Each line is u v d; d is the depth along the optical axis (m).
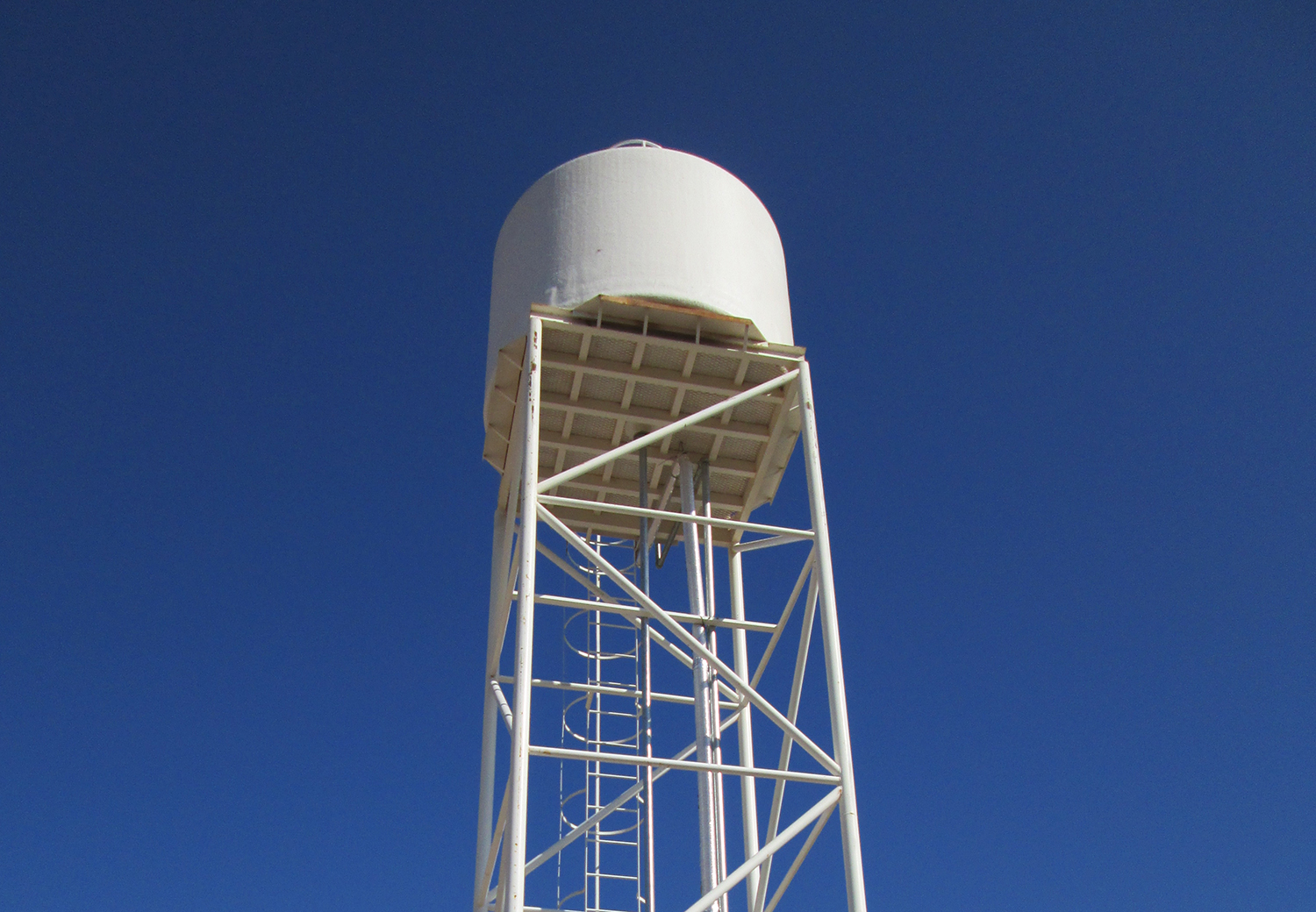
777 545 18.47
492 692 18.81
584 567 19.41
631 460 18.66
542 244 17.52
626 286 16.72
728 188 18.31
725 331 16.97
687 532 17.59
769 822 15.74
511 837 12.40
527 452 15.21
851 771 13.82
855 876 13.10
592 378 17.30
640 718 15.31
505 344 17.19
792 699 16.33
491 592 19.28
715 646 16.52
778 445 18.48
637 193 17.62
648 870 13.66
